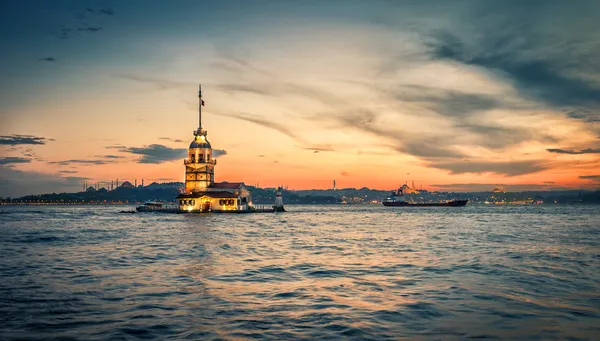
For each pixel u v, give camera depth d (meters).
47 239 61.41
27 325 18.58
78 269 33.78
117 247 50.03
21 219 137.50
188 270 33.22
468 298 23.56
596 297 23.86
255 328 18.12
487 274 31.39
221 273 31.86
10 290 25.72
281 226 95.75
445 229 86.50
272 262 37.78
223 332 17.61
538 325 18.55
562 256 41.84
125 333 17.48
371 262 37.81
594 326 18.45
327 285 27.28
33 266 35.41
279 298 23.62
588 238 63.00
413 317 19.77
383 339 16.73
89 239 60.91
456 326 18.41
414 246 51.97
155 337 17.00
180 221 114.62
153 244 53.34
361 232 77.62
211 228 85.19
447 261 38.38
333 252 45.69
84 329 18.02
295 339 16.72
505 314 20.30
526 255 42.66
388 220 135.12
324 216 174.88
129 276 30.52
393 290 25.73
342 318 19.56
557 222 117.50
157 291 25.44
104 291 25.42
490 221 124.75
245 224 100.94
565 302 22.66
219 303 22.47
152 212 181.25
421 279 29.38
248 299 23.39
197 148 158.62
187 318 19.64
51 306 21.83
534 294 24.58
